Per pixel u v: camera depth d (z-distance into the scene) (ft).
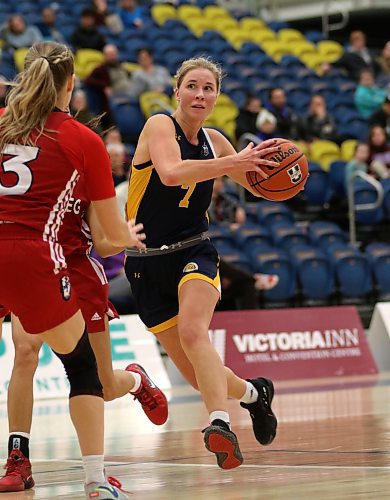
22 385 19.75
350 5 107.04
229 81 83.66
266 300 57.67
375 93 83.71
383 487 16.74
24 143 16.56
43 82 16.60
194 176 19.76
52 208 16.60
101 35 80.18
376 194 68.13
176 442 25.96
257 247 59.72
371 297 61.41
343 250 61.46
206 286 20.27
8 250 16.29
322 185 70.33
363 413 31.09
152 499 16.75
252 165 20.01
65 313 16.43
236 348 48.75
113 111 71.61
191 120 21.07
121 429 30.22
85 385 16.37
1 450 26.02
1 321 20.29
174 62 83.10
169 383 47.57
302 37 100.58
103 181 16.85
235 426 29.48
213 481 18.70
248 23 100.68
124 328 47.19
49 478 20.44
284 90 84.48
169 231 21.22
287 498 16.07
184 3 103.35
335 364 51.24
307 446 23.41
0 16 83.05
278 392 41.91
